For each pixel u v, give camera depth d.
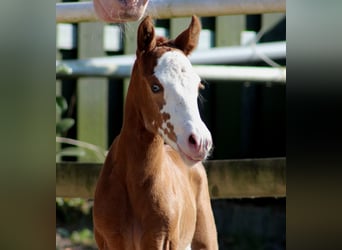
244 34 12.58
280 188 8.09
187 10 8.33
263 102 12.95
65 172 8.41
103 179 6.58
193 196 7.24
